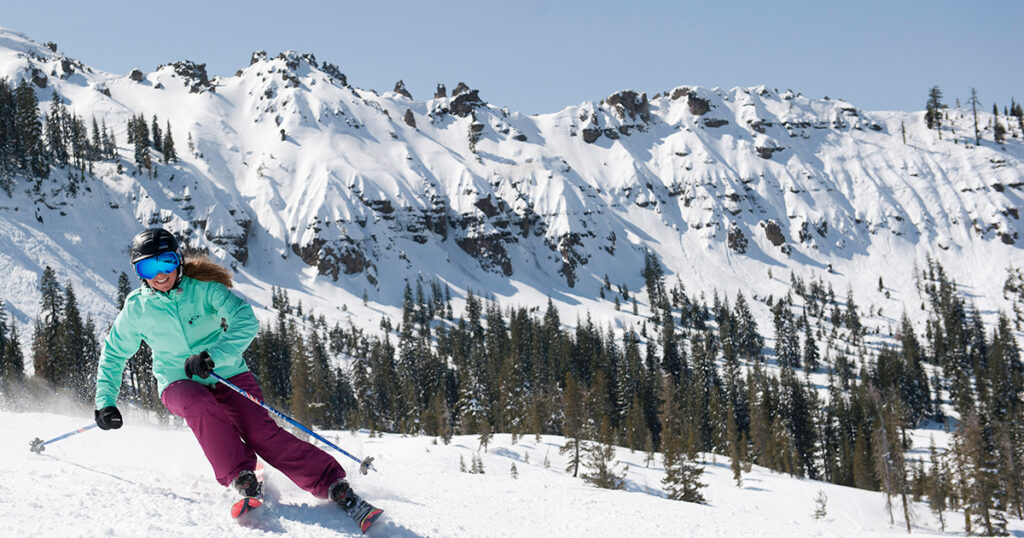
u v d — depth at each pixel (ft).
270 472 16.55
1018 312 583.17
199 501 13.84
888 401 288.10
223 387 13.47
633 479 180.55
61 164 529.04
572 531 17.88
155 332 13.21
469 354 416.87
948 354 465.88
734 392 343.05
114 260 458.91
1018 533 147.02
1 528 10.43
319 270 604.90
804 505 184.44
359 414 276.82
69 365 218.38
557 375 369.71
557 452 206.90
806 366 466.70
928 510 182.80
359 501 12.66
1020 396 363.15
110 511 12.16
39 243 422.41
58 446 22.45
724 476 214.90
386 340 393.70
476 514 18.28
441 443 188.03
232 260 561.84
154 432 27.71
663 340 475.72
